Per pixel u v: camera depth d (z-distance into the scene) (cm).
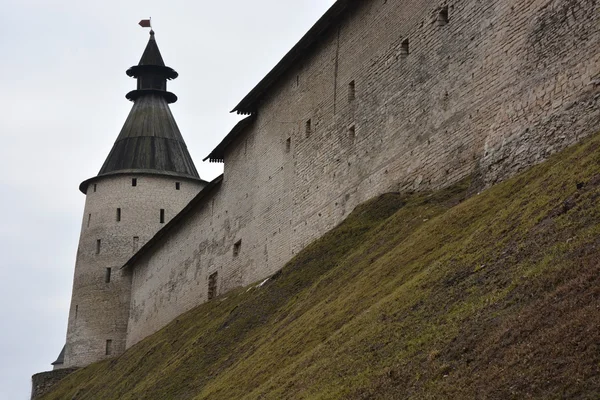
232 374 2458
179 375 3138
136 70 7025
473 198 2180
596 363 1082
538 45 2303
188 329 4181
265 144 4291
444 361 1343
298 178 3841
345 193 3375
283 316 2762
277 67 4050
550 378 1111
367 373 1516
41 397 5931
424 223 2361
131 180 6538
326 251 3038
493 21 2544
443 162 2722
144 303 6019
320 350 1873
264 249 4122
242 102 4403
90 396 4741
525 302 1331
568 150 1984
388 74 3167
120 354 5716
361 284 2216
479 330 1351
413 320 1602
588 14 2116
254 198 4347
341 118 3503
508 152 2314
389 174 3061
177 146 6831
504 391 1145
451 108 2717
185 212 5375
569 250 1380
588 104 2062
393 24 3181
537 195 1727
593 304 1189
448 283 1648
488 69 2538
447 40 2798
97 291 6394
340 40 3603
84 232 6606
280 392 1784
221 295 4572
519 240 1578
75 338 6366
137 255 6209
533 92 2288
